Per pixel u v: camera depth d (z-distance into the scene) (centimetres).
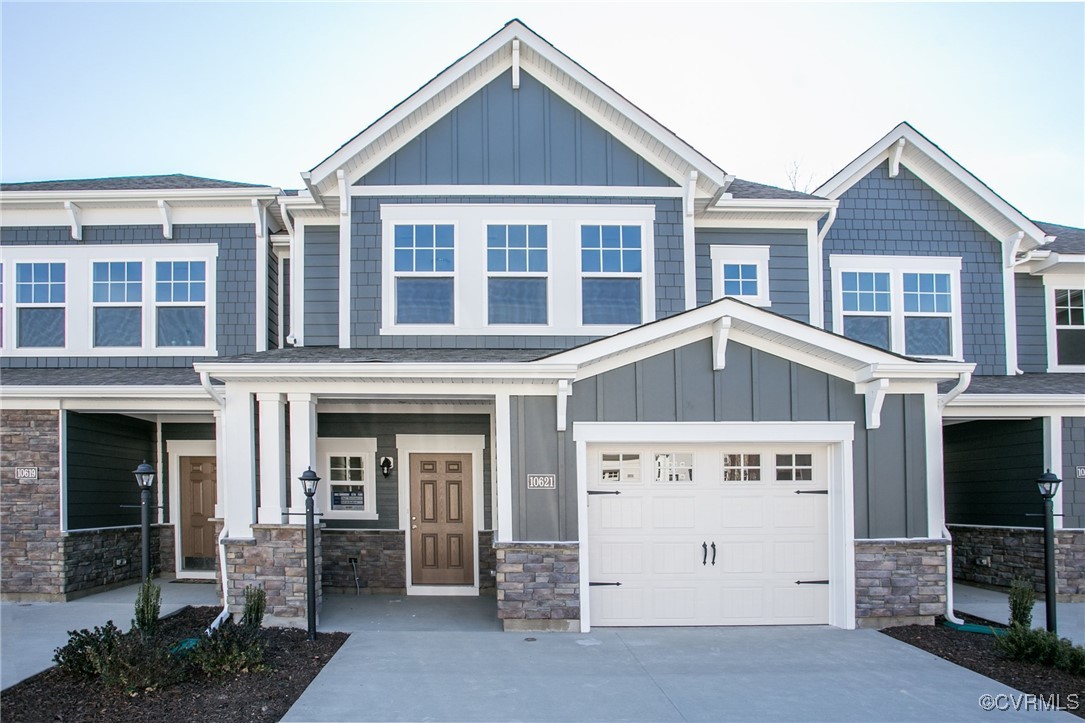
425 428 1280
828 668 823
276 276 1357
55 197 1282
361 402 1203
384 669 810
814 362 1018
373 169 1197
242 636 816
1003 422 1310
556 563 980
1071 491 1212
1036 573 1223
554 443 996
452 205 1191
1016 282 1416
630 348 989
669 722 668
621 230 1204
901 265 1358
